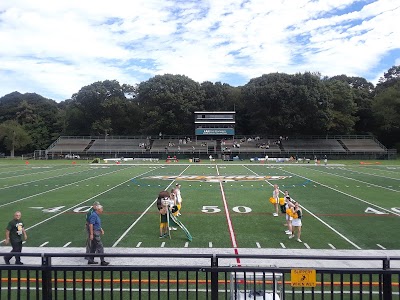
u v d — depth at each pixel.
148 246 12.11
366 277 9.27
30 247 12.00
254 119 83.19
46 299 5.34
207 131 73.75
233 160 65.12
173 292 8.34
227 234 13.66
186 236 13.34
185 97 85.06
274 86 78.69
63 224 15.34
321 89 77.44
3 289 8.56
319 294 8.26
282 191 25.20
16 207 19.28
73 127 89.25
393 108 75.38
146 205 19.92
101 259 10.02
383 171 41.91
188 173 38.97
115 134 89.50
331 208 18.98
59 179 32.97
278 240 12.85
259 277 6.96
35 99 105.88
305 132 81.06
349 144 73.62
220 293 8.29
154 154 69.75
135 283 8.84
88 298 8.02
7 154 88.25
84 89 87.50
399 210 18.47
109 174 37.97
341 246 12.12
